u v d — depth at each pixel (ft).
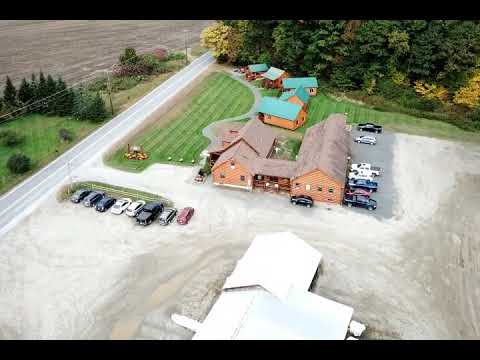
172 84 330.95
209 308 156.66
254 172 213.25
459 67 294.25
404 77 314.96
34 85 290.15
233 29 353.92
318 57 337.93
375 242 185.57
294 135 268.62
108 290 162.71
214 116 288.51
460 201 211.82
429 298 160.97
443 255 179.93
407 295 161.89
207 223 195.62
